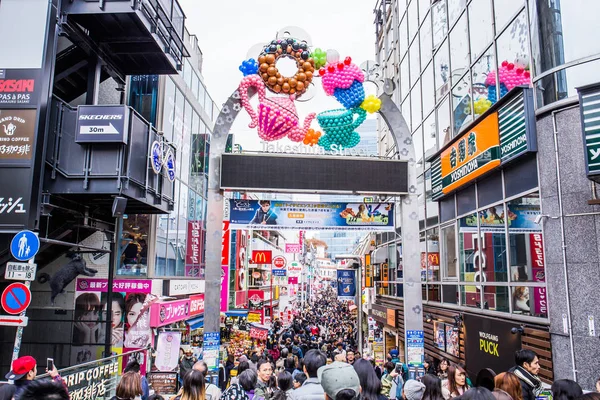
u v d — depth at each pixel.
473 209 11.09
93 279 13.37
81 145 9.55
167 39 11.84
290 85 10.86
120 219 13.97
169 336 11.63
